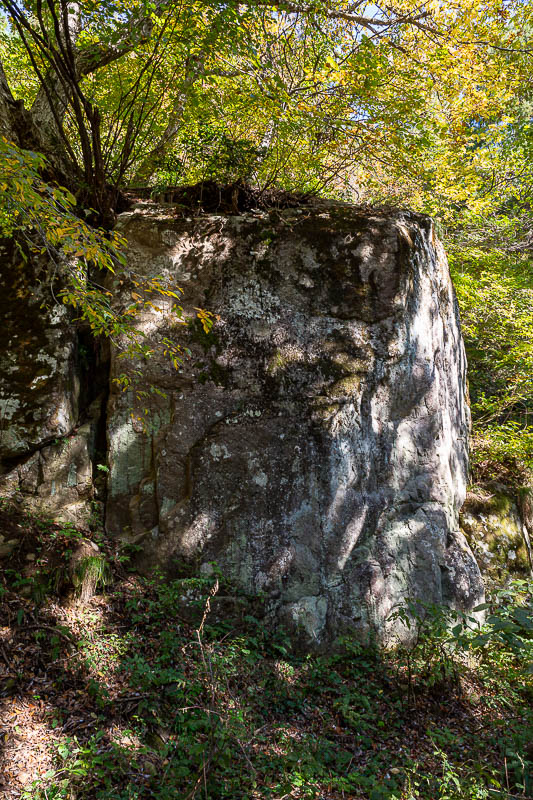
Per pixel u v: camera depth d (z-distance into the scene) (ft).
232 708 13.52
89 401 19.38
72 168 20.90
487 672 17.52
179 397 18.52
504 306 31.12
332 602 17.80
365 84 19.60
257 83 19.62
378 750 14.02
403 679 16.55
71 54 17.19
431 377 20.93
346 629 17.62
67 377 18.12
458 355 25.93
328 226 20.06
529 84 28.07
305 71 21.80
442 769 13.17
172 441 18.22
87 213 12.21
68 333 18.42
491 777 12.71
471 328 31.40
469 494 24.39
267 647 16.66
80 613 14.94
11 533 15.79
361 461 19.04
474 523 23.43
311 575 17.87
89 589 15.42
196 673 14.29
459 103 27.55
